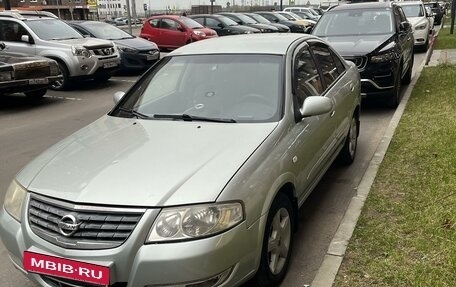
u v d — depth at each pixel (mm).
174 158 3207
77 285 2848
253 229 2990
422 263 3457
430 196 4520
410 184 4941
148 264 2699
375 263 3545
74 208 2859
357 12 9875
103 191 2902
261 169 3199
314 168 4219
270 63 4277
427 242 3730
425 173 5145
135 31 39531
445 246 3615
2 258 4082
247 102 3986
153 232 2744
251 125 3688
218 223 2799
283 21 30172
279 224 3422
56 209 2943
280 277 3494
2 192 5574
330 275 3465
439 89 9617
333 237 4051
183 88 4336
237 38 4992
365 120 8195
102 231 2785
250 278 3084
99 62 13031
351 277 3424
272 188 3223
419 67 13312
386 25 9430
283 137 3631
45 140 7891
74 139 3842
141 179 2982
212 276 2766
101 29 15805
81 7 76188
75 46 12586
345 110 5328
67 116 9727
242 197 2939
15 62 10336
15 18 13070
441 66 12789
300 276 3631
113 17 81188
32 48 12781
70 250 2799
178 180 2953
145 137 3615
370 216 4336
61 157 3463
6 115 9953
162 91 4414
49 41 12781
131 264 2725
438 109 7832
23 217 3084
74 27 15539
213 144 3387
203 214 2783
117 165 3172
